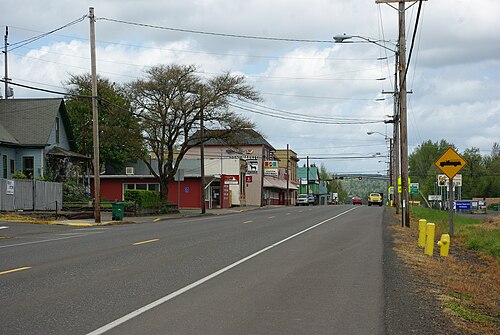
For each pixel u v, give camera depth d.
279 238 22.11
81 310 8.91
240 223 31.97
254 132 46.56
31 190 35.09
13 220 29.41
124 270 13.11
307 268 13.92
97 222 30.91
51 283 11.30
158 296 10.09
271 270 13.48
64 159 45.00
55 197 37.69
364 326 8.19
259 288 11.07
